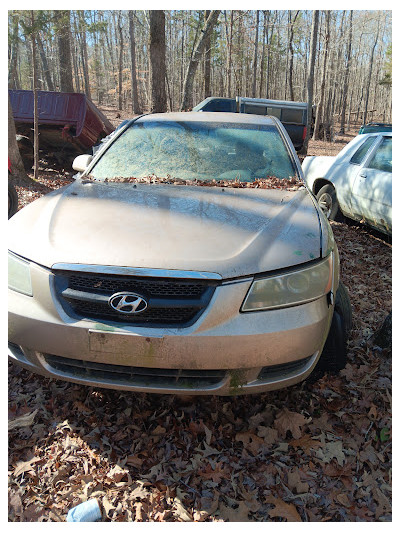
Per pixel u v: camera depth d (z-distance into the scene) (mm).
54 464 2092
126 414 2381
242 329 1931
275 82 46656
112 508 1877
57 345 2025
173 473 2047
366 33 45594
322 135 29109
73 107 10430
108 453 2152
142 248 2047
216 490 1974
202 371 2000
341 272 4680
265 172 3121
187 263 1969
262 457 2162
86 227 2244
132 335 1923
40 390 2590
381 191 5277
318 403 2527
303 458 2168
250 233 2203
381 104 53781
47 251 2105
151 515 1853
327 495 1979
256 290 1978
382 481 2049
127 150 3316
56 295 2037
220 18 31391
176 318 1959
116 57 55531
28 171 10805
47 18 8969
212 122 3572
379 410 2475
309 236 2248
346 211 6223
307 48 41438
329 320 2199
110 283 1986
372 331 3271
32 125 10578
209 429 2311
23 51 39469
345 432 2346
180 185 2898
